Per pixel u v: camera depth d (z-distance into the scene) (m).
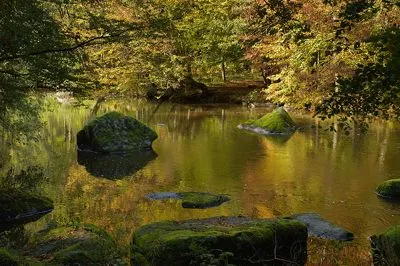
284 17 8.09
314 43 17.64
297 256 7.80
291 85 22.84
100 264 7.07
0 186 11.25
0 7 8.81
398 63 5.19
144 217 10.22
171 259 6.85
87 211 10.69
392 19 11.20
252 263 7.25
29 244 7.98
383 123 22.09
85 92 11.43
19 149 18.08
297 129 21.58
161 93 33.81
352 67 16.78
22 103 13.32
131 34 10.30
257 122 21.83
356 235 9.05
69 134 21.66
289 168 14.41
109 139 17.62
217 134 20.66
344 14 5.74
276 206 10.88
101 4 10.83
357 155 15.98
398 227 7.45
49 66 9.71
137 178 13.73
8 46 8.98
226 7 29.92
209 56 32.38
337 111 5.69
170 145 18.48
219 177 13.55
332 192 11.89
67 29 10.23
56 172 14.55
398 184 11.56
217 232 7.27
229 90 34.00
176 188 12.55
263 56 28.62
